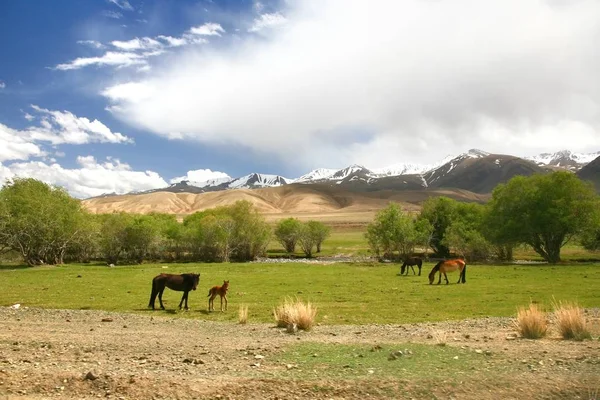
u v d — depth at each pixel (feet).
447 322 71.41
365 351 45.83
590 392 33.96
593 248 250.16
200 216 353.31
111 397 32.94
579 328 53.06
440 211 308.40
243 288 127.65
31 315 75.46
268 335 57.98
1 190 237.04
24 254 227.61
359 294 112.27
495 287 123.13
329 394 33.76
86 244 256.73
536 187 238.27
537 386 34.94
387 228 278.67
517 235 239.71
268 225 309.63
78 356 44.29
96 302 98.94
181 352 46.21
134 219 270.67
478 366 39.73
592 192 237.25
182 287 88.99
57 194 250.57
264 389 34.37
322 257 320.70
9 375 36.45
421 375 36.99
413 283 139.44
